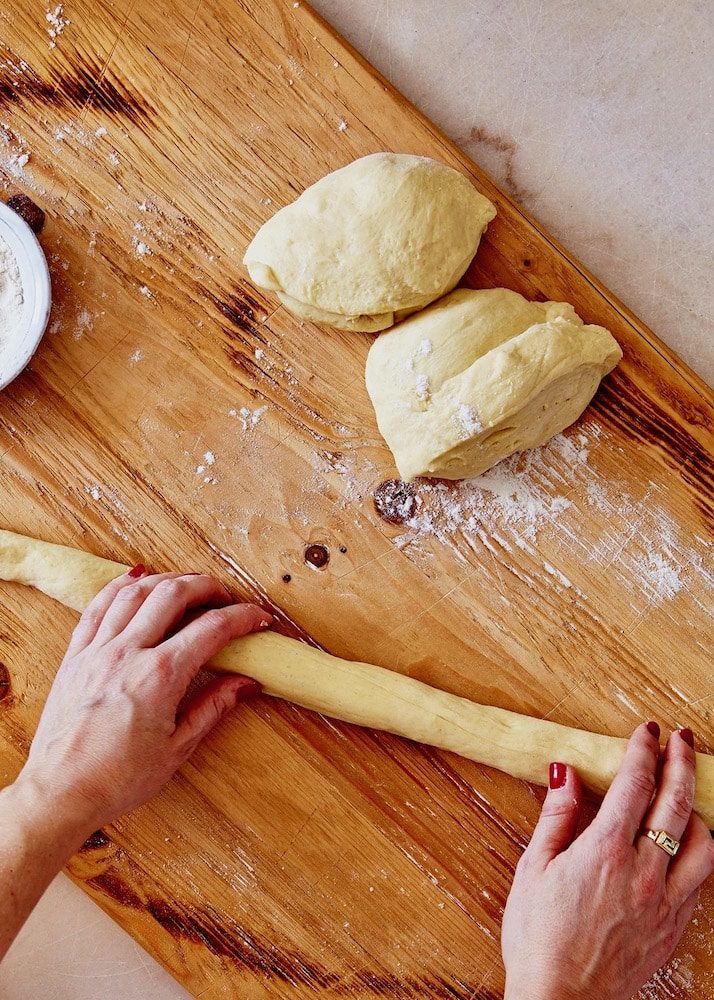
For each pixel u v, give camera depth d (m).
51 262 0.89
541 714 0.87
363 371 0.87
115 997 0.92
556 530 0.87
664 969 0.86
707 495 0.85
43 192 0.89
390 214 0.81
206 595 0.86
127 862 0.88
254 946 0.88
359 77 0.85
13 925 0.77
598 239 0.88
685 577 0.86
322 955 0.87
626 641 0.86
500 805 0.87
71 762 0.81
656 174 0.87
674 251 0.87
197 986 0.88
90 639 0.85
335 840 0.87
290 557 0.88
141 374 0.89
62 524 0.89
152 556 0.89
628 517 0.86
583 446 0.86
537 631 0.87
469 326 0.83
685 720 0.86
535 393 0.81
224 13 0.86
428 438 0.82
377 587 0.88
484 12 0.88
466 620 0.87
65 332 0.89
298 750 0.88
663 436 0.86
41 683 0.89
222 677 0.86
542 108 0.88
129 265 0.88
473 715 0.85
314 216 0.82
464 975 0.87
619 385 0.85
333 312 0.83
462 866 0.87
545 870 0.83
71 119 0.88
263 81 0.86
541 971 0.81
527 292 0.86
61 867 0.80
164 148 0.88
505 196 0.85
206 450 0.88
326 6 0.89
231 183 0.87
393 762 0.87
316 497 0.88
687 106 0.87
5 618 0.89
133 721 0.81
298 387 0.88
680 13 0.87
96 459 0.89
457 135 0.88
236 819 0.88
